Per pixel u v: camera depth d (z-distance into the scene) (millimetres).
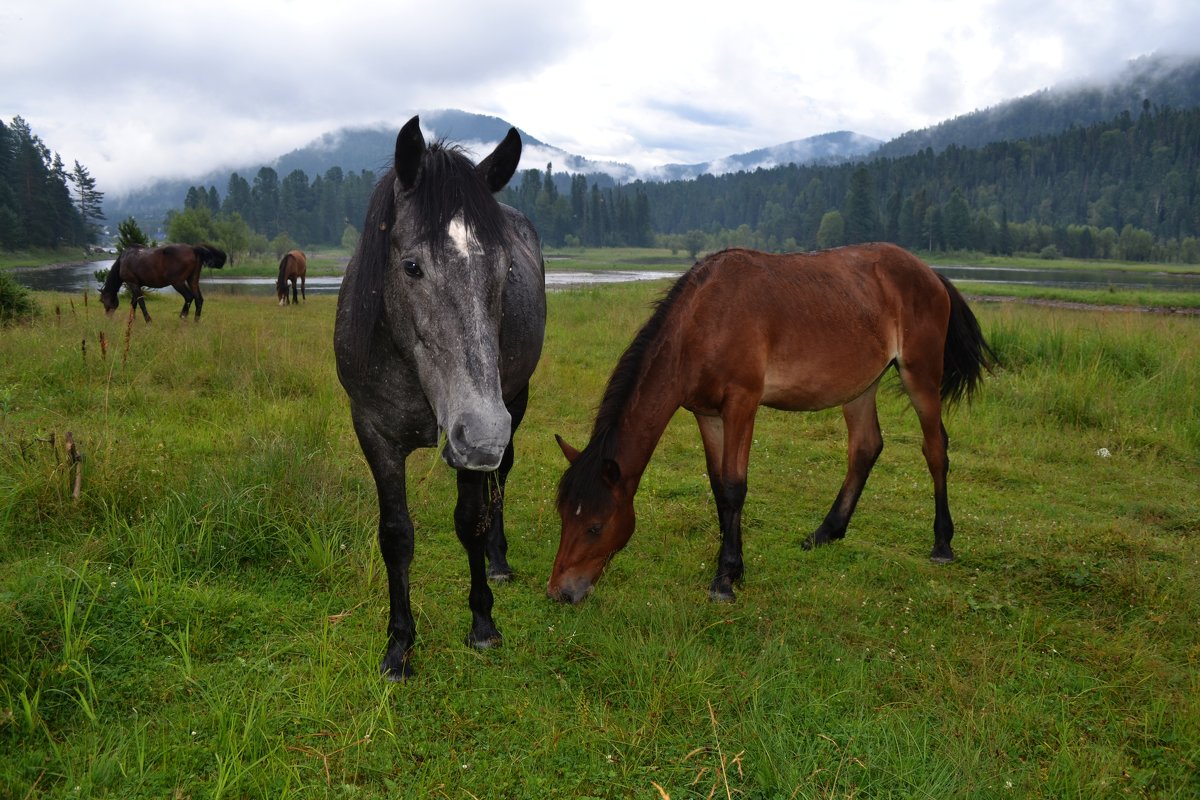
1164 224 179125
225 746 2553
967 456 7074
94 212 112250
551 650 3471
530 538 4906
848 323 4441
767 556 4801
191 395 7383
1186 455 7023
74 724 2689
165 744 2543
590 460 3641
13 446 4594
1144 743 2934
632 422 3848
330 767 2570
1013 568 4609
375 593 3842
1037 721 3020
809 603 4113
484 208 2648
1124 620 3984
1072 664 3514
